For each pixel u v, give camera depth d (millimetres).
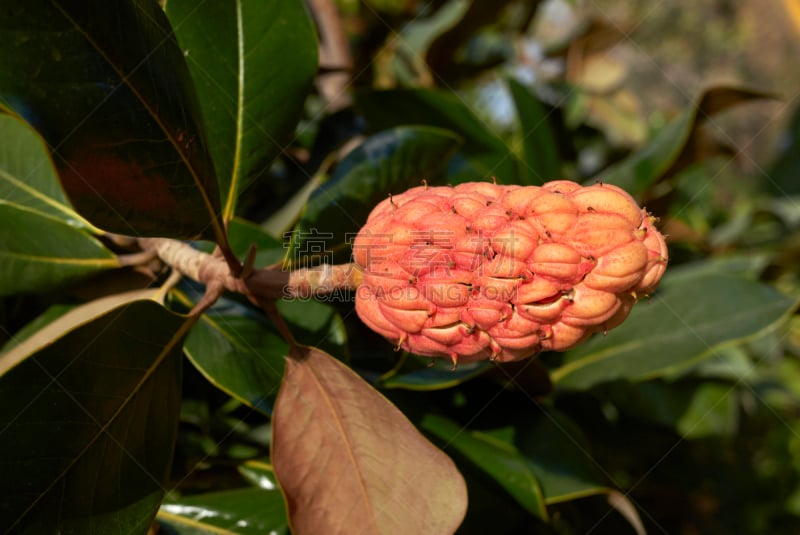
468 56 805
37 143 416
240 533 387
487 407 427
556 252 299
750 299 461
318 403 328
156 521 389
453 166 472
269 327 401
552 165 516
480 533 407
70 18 297
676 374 566
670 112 694
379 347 470
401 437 322
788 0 1529
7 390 295
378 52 670
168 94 321
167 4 376
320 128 522
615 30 733
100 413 313
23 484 302
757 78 2551
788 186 778
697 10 2633
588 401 548
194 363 377
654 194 535
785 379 1010
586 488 395
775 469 916
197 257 363
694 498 708
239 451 435
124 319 314
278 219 468
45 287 395
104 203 317
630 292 314
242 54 394
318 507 314
